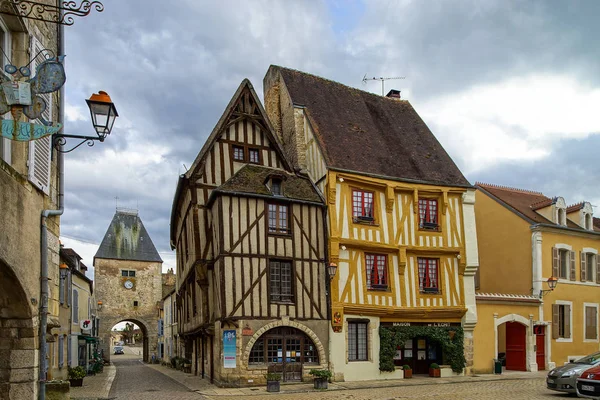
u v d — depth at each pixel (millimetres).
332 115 18406
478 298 17688
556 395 11773
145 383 16438
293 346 14688
